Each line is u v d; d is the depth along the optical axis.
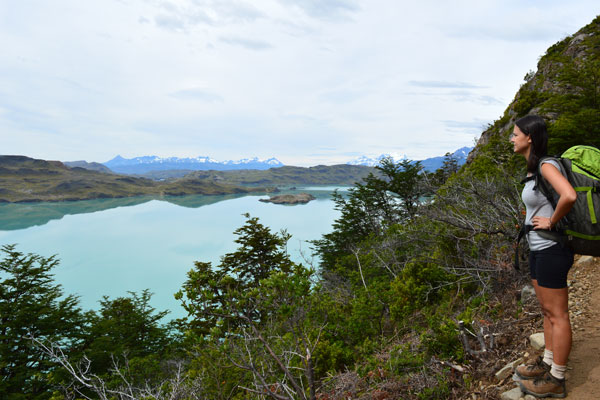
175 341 31.41
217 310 2.50
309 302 2.74
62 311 30.69
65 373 21.53
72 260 165.62
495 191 5.61
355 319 6.29
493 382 2.54
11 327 26.12
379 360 3.93
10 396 22.06
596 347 2.32
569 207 1.68
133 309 36.41
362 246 16.05
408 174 28.78
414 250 7.73
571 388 2.00
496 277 4.54
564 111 9.67
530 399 2.04
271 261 26.58
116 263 160.50
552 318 1.95
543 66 23.73
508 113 24.47
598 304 2.93
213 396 5.11
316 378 4.76
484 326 3.27
